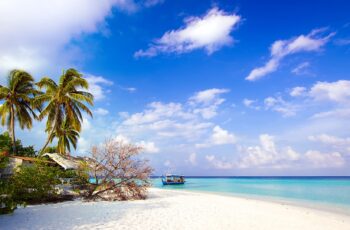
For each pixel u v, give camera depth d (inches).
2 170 820.6
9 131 1274.6
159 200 816.9
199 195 1103.0
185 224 434.9
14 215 479.2
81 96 1239.5
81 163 808.3
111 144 816.3
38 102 1236.5
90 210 560.4
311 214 607.8
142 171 823.1
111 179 799.1
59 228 387.9
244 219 498.6
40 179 643.5
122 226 407.2
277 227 437.7
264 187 2112.5
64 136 1628.9
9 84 1261.1
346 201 960.3
